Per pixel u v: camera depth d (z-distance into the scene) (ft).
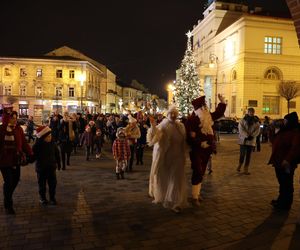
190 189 28.04
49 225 18.76
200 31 204.03
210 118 23.97
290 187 22.12
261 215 20.83
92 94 216.74
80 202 23.62
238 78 146.30
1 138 20.79
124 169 34.09
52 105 195.62
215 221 19.62
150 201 23.97
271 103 144.25
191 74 113.70
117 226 18.66
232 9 182.60
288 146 22.09
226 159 48.93
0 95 193.47
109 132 65.26
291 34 144.97
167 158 22.26
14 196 25.26
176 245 16.10
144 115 51.06
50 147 22.95
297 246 15.87
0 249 15.52
